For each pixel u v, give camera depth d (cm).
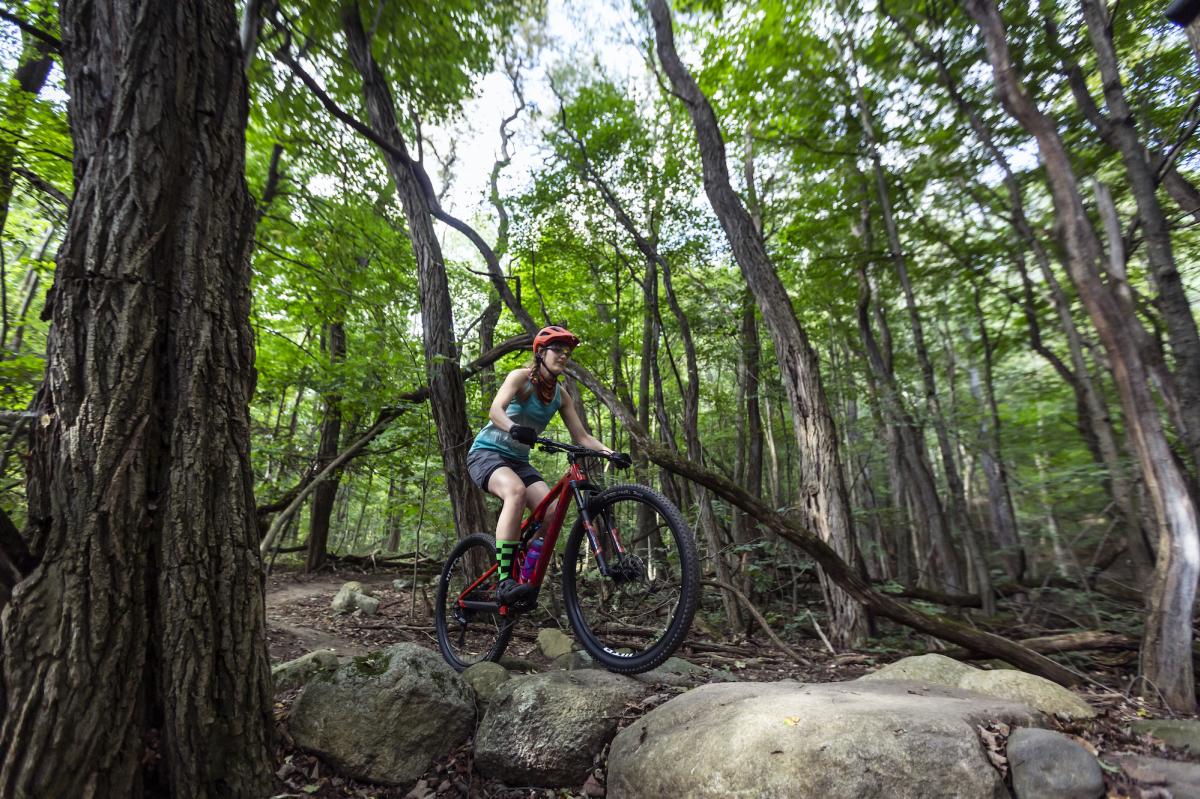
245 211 245
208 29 238
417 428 580
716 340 1022
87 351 199
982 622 568
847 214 912
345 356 755
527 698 260
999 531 877
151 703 197
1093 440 703
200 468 209
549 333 312
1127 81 663
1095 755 226
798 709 219
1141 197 477
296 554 1099
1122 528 636
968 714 226
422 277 551
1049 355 760
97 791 174
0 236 545
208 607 203
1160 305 510
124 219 208
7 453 197
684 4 756
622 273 1067
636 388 1288
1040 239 723
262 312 788
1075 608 593
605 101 901
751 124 943
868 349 827
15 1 516
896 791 185
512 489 305
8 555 182
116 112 213
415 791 234
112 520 189
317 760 238
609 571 268
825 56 827
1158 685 317
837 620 477
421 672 263
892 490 1049
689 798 200
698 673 342
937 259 884
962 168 793
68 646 177
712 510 622
